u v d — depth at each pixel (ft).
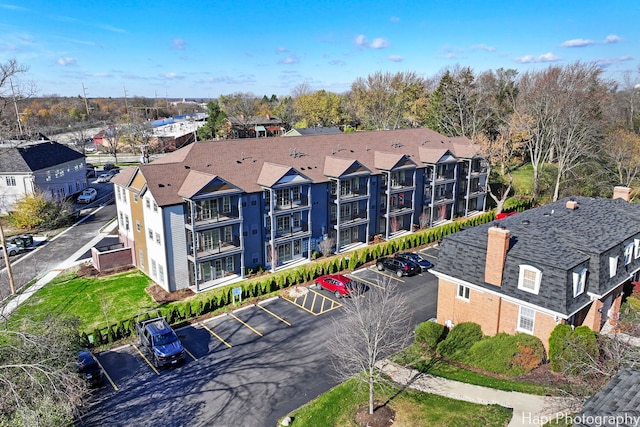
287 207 128.57
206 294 112.27
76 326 78.95
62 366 60.64
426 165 164.96
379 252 136.46
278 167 127.13
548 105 211.82
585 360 67.05
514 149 201.46
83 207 201.77
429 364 78.74
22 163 189.26
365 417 64.18
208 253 114.93
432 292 112.06
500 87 283.59
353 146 160.45
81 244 151.23
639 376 44.91
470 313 85.76
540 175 223.71
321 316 100.22
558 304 72.33
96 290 114.73
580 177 200.34
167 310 101.65
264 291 111.96
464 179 184.34
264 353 85.40
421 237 149.18
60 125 400.26
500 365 74.08
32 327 70.90
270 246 128.88
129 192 125.80
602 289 77.56
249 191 121.80
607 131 213.87
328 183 138.92
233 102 485.97
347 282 110.11
